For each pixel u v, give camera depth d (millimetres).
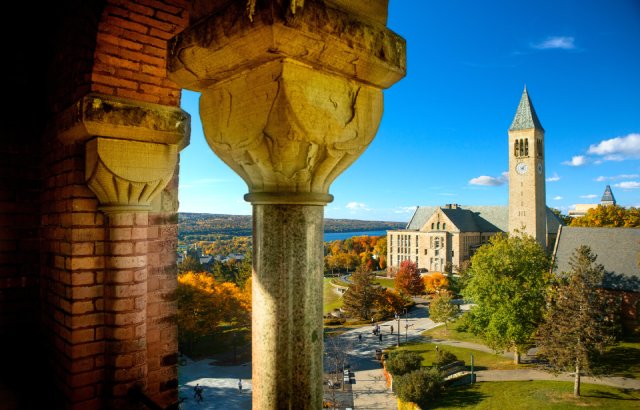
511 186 74500
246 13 1377
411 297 59500
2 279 4012
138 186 3379
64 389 3449
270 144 1497
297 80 1453
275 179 1624
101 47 3217
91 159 3240
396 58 1692
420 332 43406
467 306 54844
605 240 47562
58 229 3658
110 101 3158
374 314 50625
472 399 25188
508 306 29734
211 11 1625
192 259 66562
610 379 27812
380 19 1688
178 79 1801
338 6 1495
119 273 3412
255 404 1716
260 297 1707
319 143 1544
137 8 3279
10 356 4016
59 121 3555
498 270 30641
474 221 90000
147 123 3279
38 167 4234
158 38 3461
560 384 27109
